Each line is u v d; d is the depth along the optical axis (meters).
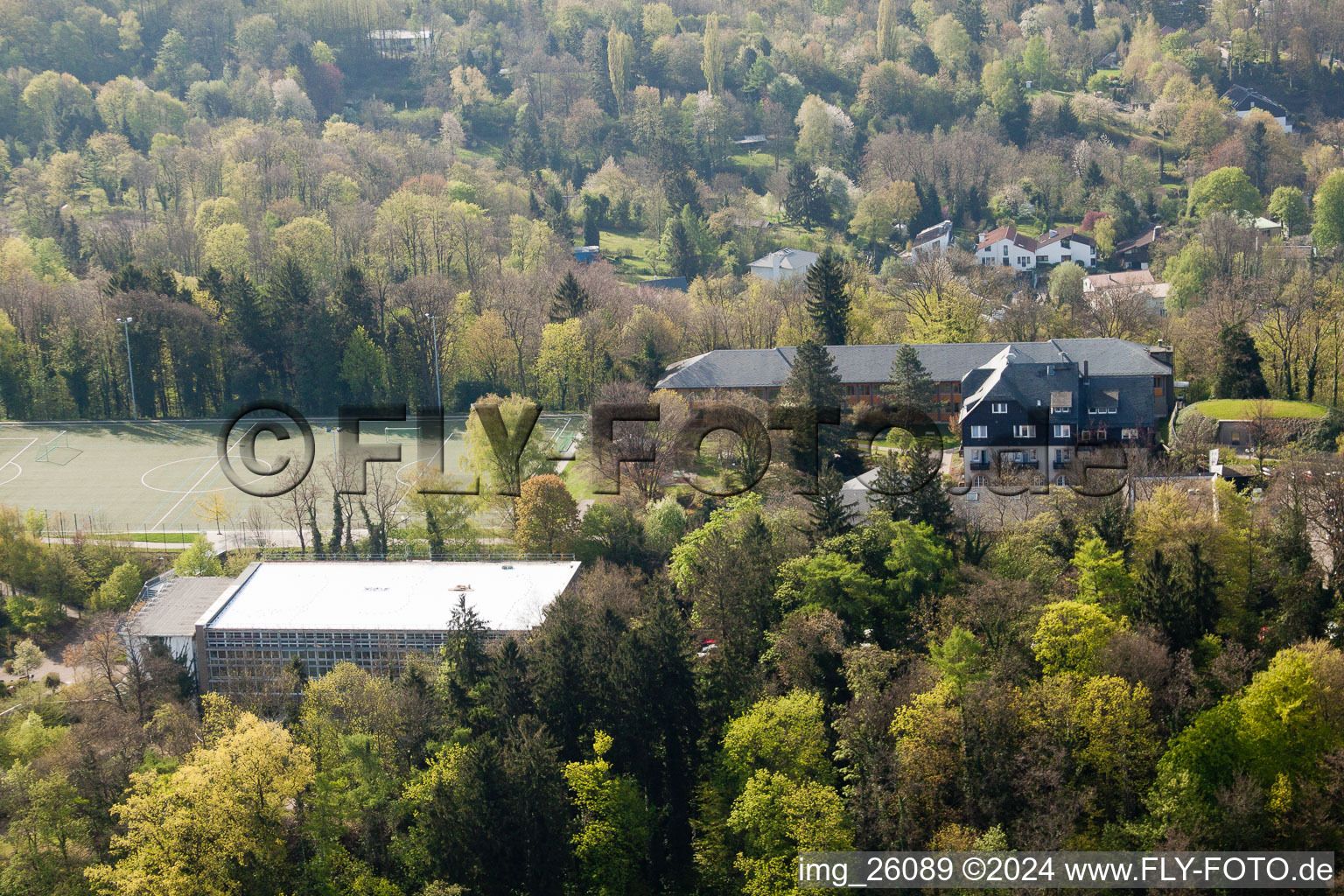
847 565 104.00
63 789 91.06
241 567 141.50
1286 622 94.06
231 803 87.25
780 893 82.00
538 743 88.81
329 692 103.12
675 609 105.56
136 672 110.62
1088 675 89.56
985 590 99.00
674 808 94.38
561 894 87.19
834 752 91.88
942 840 79.81
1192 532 101.69
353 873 88.69
